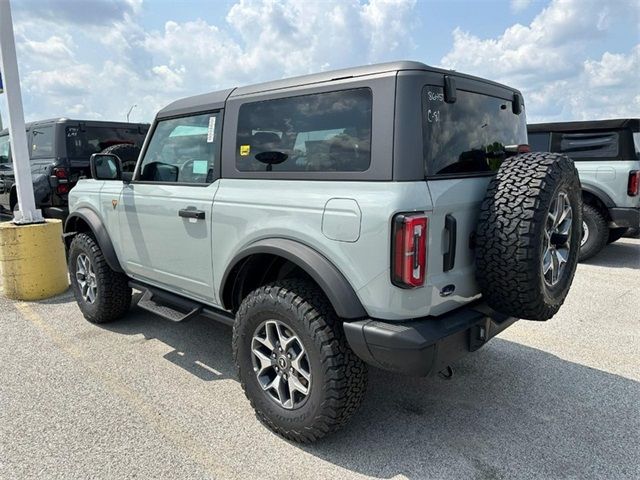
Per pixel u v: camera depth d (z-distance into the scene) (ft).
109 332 14.03
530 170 7.88
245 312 9.00
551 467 7.91
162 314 11.35
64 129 23.38
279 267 9.64
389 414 9.56
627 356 12.19
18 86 17.34
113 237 13.10
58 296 17.84
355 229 7.33
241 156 9.41
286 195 8.38
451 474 7.77
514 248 7.47
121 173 12.33
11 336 13.73
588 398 10.13
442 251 7.54
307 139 8.32
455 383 10.84
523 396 10.23
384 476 7.73
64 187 23.13
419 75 7.38
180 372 11.45
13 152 17.60
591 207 21.80
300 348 8.42
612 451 8.31
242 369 9.28
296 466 7.99
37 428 9.03
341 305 7.51
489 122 9.15
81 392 10.43
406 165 7.15
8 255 16.94
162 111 11.43
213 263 10.00
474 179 8.36
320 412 8.02
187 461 8.09
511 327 14.25
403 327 7.23
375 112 7.41
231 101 9.66
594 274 20.16
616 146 21.11
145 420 9.34
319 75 8.36
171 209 10.82
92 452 8.32
